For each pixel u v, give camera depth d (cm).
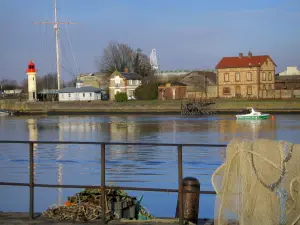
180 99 12144
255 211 741
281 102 10531
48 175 2809
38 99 14300
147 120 9331
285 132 6312
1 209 1808
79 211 957
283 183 731
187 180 966
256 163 742
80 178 2678
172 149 4012
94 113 12288
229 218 770
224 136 5950
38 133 7000
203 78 12812
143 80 14162
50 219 947
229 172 768
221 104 10969
